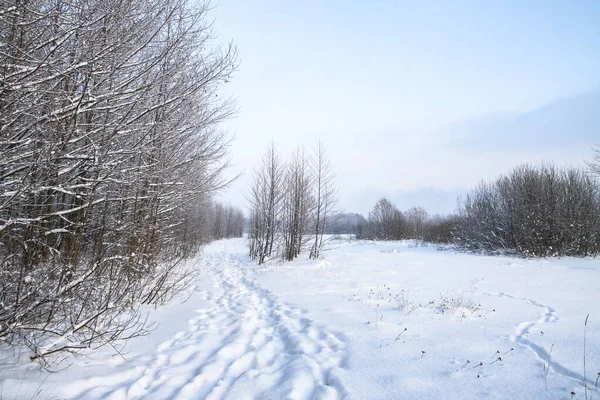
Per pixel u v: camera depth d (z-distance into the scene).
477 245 24.27
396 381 3.80
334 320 6.44
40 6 4.68
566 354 4.40
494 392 3.49
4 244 4.54
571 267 14.81
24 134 4.31
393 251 23.62
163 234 10.62
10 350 4.30
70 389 3.53
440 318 6.43
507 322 6.07
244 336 5.70
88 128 5.32
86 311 5.09
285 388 3.69
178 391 3.64
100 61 4.87
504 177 24.64
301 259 17.84
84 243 5.98
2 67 3.91
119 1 4.84
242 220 79.56
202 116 8.61
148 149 6.00
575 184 20.58
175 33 6.18
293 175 18.69
